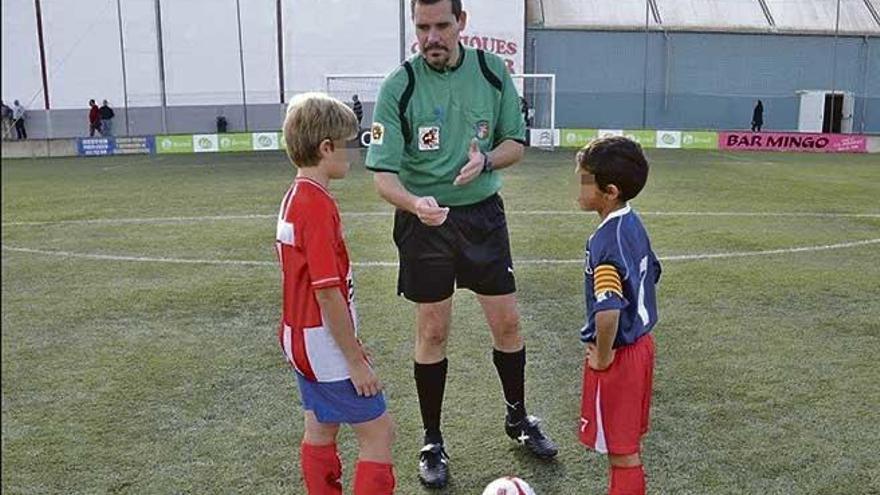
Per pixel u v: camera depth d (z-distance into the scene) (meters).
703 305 5.57
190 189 12.95
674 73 28.20
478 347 4.66
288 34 26.16
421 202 2.70
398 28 26.73
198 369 4.35
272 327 5.13
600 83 28.05
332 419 2.42
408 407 3.80
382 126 2.88
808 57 28.44
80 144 21.86
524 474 3.12
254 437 3.47
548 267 6.86
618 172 2.41
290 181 14.09
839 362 4.39
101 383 4.14
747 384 4.05
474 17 26.77
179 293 6.03
